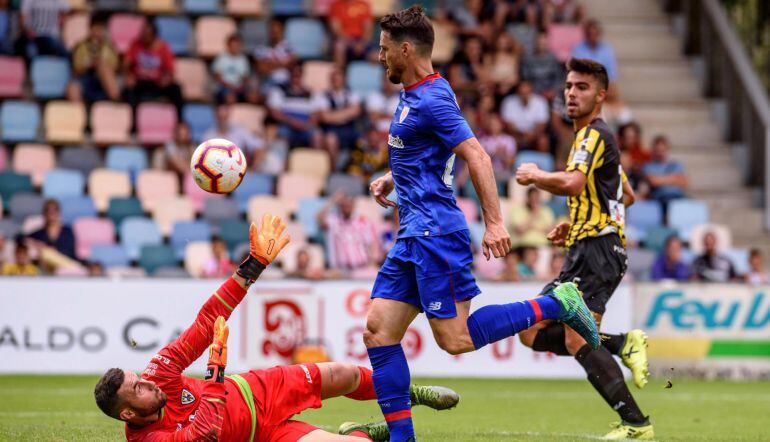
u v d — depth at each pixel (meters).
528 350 43.19
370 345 20.08
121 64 60.34
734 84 65.69
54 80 59.09
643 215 56.41
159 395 18.45
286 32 64.00
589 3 71.56
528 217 51.22
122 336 41.19
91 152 56.09
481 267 49.94
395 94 59.75
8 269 45.06
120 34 62.31
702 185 63.47
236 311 40.94
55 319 40.81
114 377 18.20
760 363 44.78
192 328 19.16
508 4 65.31
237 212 53.81
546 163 57.53
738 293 44.84
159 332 41.44
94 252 49.22
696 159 64.12
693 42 70.06
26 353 40.56
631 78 68.25
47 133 56.91
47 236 47.88
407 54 19.88
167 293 41.53
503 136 56.88
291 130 57.94
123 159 56.03
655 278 49.75
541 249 50.22
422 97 19.72
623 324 43.97
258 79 60.28
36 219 50.38
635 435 24.31
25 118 57.22
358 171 56.31
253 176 55.53
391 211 49.91
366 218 49.84
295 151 57.22
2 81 58.59
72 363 40.81
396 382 19.94
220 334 18.38
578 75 24.55
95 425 26.38
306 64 61.88
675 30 71.12
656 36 70.31
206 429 17.89
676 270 49.72
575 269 24.44
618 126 61.62
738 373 44.72
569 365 43.47
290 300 41.56
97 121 57.25
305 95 58.50
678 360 44.47
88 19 62.28
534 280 43.38
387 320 19.95
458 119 19.56
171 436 18.25
